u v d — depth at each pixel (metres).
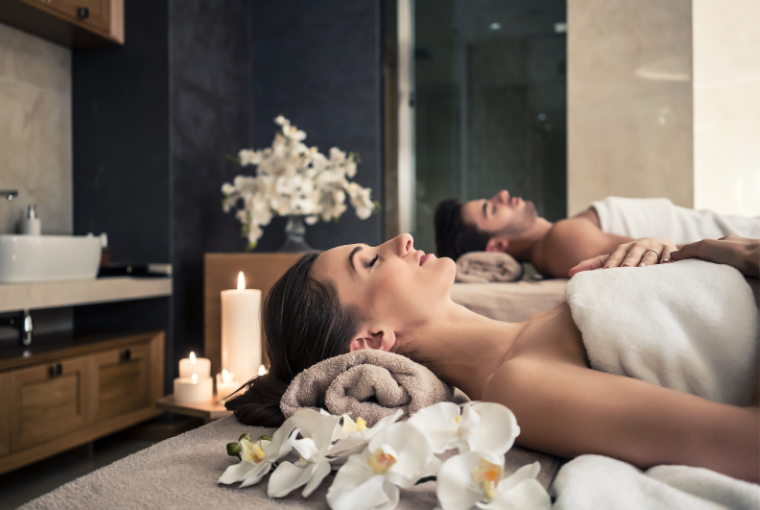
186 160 2.30
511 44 2.56
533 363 0.63
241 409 0.78
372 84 2.68
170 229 2.20
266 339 0.85
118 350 1.94
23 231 1.86
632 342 0.61
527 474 0.48
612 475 0.49
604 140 2.38
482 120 2.61
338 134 2.72
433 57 2.67
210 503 0.50
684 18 2.26
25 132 2.09
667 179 2.30
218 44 2.55
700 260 0.68
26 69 2.09
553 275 1.91
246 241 2.76
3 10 1.87
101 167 2.28
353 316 0.82
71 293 1.76
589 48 2.40
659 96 2.30
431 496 0.51
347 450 0.52
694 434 0.50
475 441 0.49
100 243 1.95
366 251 0.86
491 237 2.15
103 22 2.12
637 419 0.53
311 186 2.14
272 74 2.82
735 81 2.08
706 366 0.60
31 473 1.68
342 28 2.72
